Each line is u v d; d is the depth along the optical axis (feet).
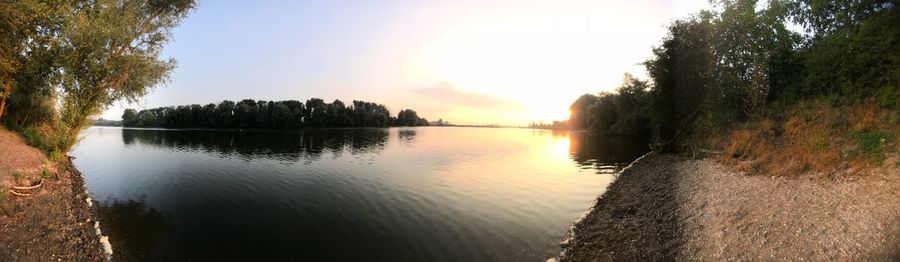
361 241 45.75
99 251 41.50
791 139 69.67
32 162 73.15
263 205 62.34
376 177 89.97
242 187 77.05
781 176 55.98
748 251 34.73
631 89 217.77
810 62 86.22
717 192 55.36
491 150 166.91
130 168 101.91
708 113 104.27
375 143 215.10
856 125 58.85
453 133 395.96
